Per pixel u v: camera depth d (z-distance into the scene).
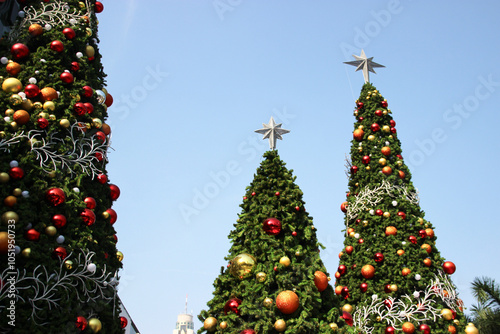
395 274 13.56
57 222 8.41
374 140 16.38
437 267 13.71
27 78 9.57
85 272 8.43
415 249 13.99
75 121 9.55
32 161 8.70
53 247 8.20
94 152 9.71
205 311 10.45
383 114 16.94
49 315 7.81
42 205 8.48
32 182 8.64
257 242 10.66
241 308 9.77
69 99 9.77
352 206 15.53
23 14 10.68
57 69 10.04
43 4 10.84
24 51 9.82
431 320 12.96
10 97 9.05
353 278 14.19
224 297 10.48
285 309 9.52
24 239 8.04
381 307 13.37
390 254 13.84
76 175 9.26
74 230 8.66
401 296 13.28
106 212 9.60
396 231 14.32
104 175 9.84
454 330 12.74
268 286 10.05
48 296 7.83
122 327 9.27
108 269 9.09
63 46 10.31
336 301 10.68
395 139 16.61
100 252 9.09
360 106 17.48
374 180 15.53
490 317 16.41
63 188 8.91
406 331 12.62
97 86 10.93
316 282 10.23
